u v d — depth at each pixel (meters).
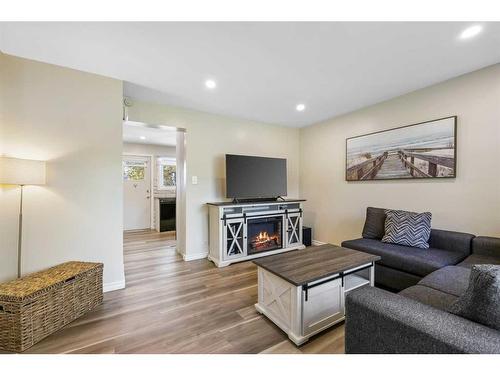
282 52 2.02
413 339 0.91
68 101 2.28
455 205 2.54
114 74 2.41
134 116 3.11
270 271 1.81
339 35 1.79
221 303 2.21
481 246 2.19
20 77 2.08
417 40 1.85
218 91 2.86
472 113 2.40
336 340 1.67
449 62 2.20
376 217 2.97
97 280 2.16
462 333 0.85
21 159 1.91
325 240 4.16
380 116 3.27
